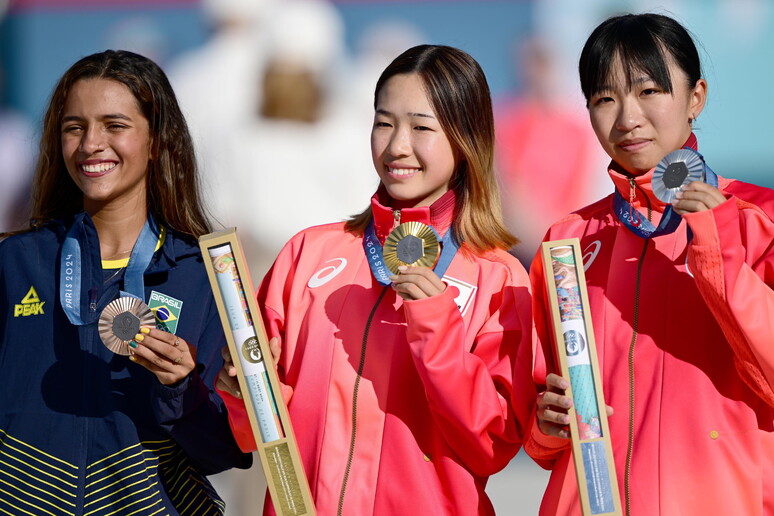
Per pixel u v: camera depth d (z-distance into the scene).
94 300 15.39
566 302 13.43
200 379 14.78
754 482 13.55
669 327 14.06
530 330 14.74
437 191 15.23
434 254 14.30
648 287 14.28
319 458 14.36
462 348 13.94
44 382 15.22
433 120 14.77
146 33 34.44
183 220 15.95
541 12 33.75
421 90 14.79
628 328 14.23
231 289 13.73
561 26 33.75
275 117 29.17
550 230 15.41
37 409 15.14
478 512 14.34
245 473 23.98
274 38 30.06
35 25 34.97
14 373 15.33
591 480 13.28
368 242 15.23
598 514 13.26
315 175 28.81
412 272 13.84
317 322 14.93
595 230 14.99
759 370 13.34
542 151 33.56
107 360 15.21
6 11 35.03
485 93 15.26
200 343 15.42
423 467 14.31
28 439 15.07
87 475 14.98
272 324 15.20
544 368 14.48
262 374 13.72
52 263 15.72
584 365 13.37
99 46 34.81
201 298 15.59
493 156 15.38
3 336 15.59
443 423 14.16
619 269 14.51
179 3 34.28
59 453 14.98
